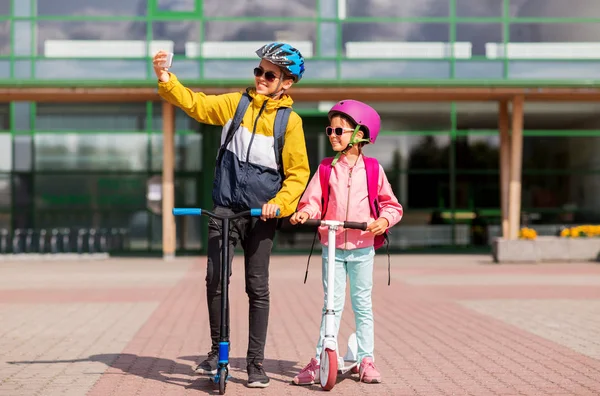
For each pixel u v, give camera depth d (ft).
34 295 45.01
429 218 86.79
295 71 20.84
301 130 20.80
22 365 23.91
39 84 73.20
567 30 80.07
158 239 85.87
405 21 79.36
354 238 21.31
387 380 21.71
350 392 20.13
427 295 44.70
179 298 43.16
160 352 26.27
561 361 24.56
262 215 19.80
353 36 79.00
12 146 85.46
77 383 21.20
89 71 77.61
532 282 52.60
